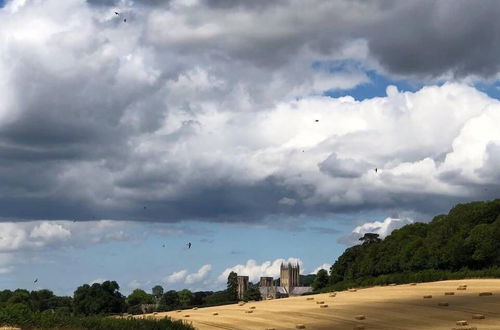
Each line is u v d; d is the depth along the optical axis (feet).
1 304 184.24
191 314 250.57
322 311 233.14
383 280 375.66
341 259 569.23
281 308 254.27
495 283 289.94
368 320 204.13
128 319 190.49
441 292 264.72
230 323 214.07
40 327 172.24
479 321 187.62
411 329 180.04
